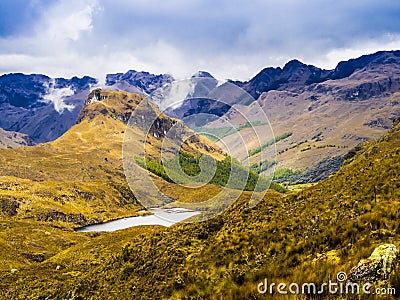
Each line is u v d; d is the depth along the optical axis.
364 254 16.72
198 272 23.42
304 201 31.81
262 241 24.73
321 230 23.11
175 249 28.95
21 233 107.06
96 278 32.59
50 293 34.50
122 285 28.91
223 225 30.97
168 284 23.91
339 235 20.66
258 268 21.02
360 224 20.77
